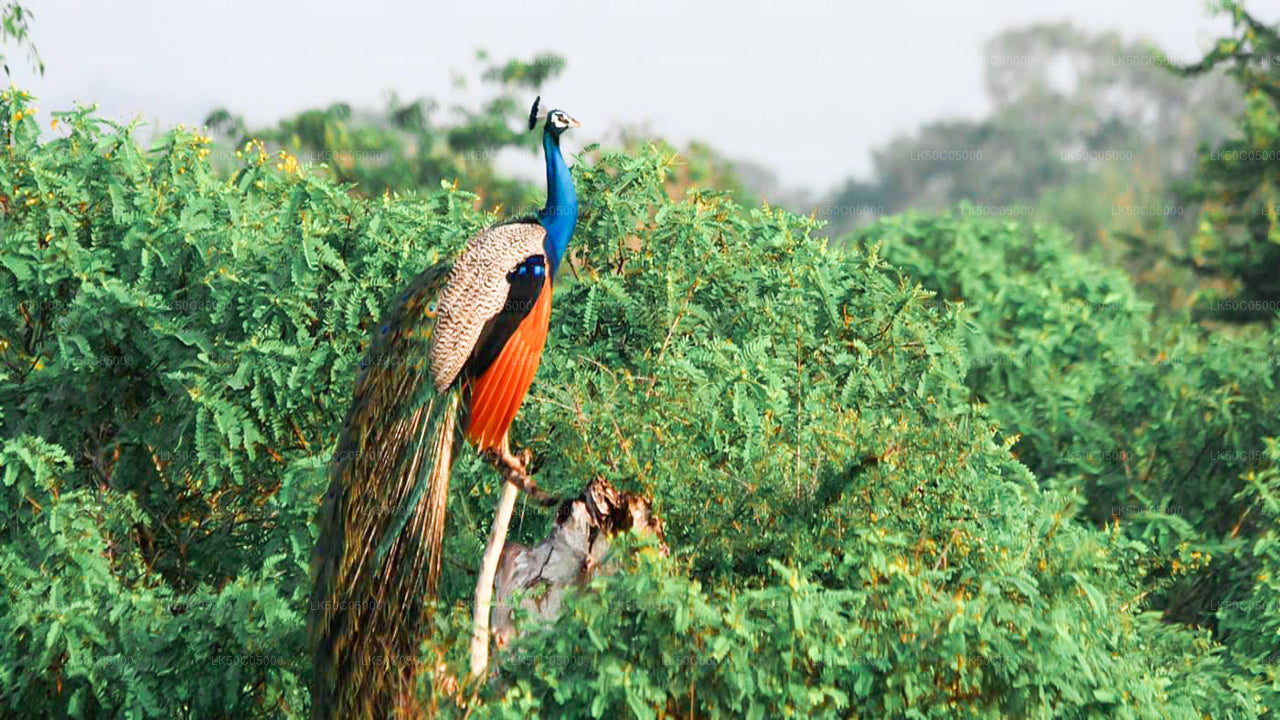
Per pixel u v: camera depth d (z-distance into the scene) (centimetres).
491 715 830
